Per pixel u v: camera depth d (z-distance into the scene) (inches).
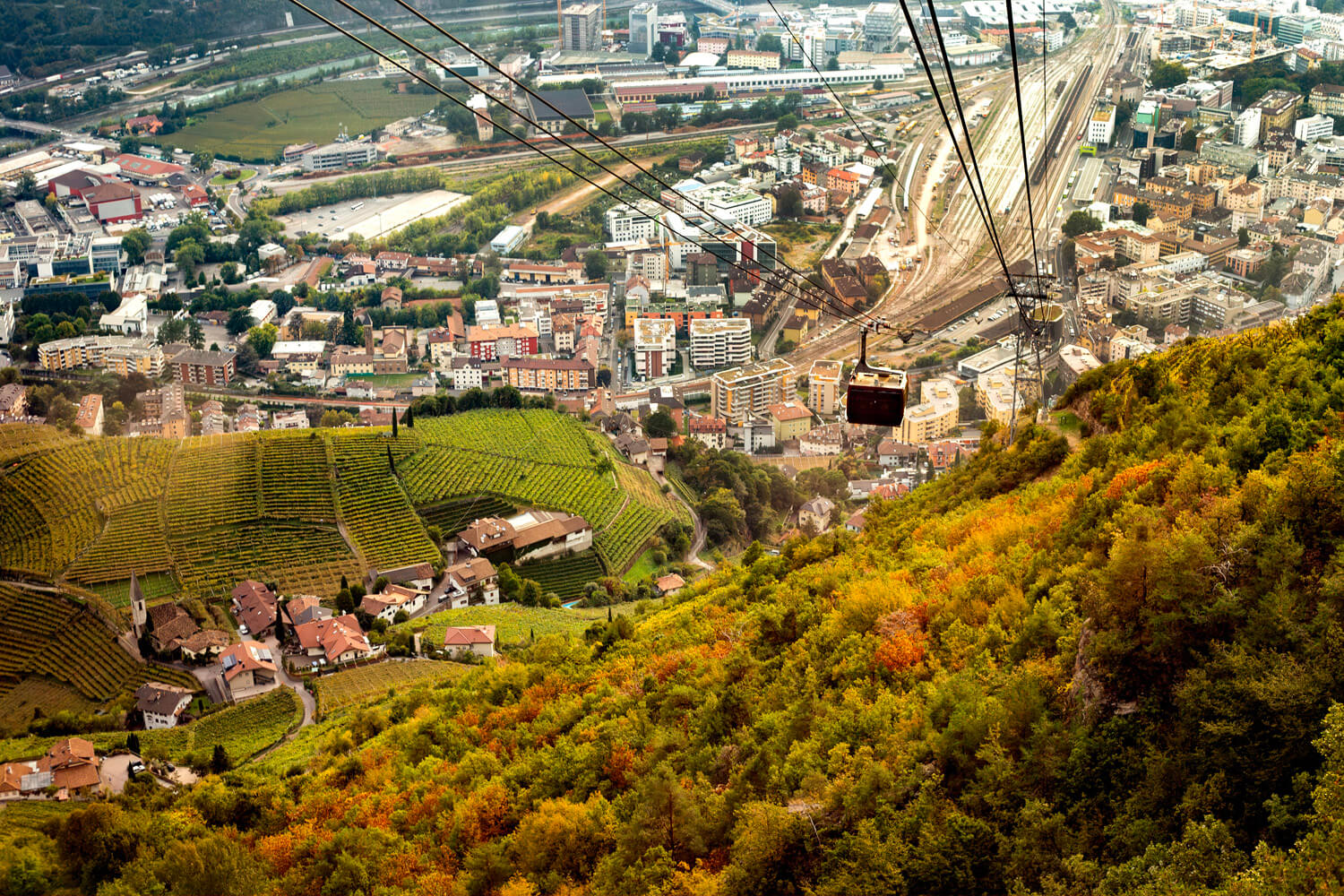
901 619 3919.8
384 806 5083.7
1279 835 2308.1
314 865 4687.5
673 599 7726.4
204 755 7859.3
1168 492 3422.7
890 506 6678.2
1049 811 2684.5
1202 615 2721.5
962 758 2947.8
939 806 2883.9
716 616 5807.1
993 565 4030.5
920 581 4355.3
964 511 5511.8
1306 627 2576.3
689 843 3395.7
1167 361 5442.9
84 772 7352.4
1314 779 2321.6
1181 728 2586.1
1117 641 2802.7
